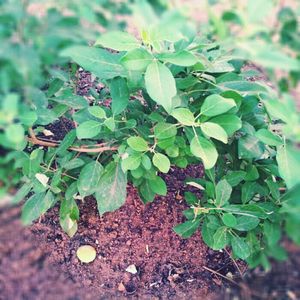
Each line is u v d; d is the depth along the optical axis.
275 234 0.26
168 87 0.22
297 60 0.18
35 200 0.32
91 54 0.24
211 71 0.26
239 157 0.27
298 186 0.23
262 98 0.25
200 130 0.27
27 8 0.19
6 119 0.20
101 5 0.21
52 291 0.37
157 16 0.19
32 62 0.19
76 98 0.30
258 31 0.18
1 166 0.28
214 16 0.18
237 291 0.35
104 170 0.31
